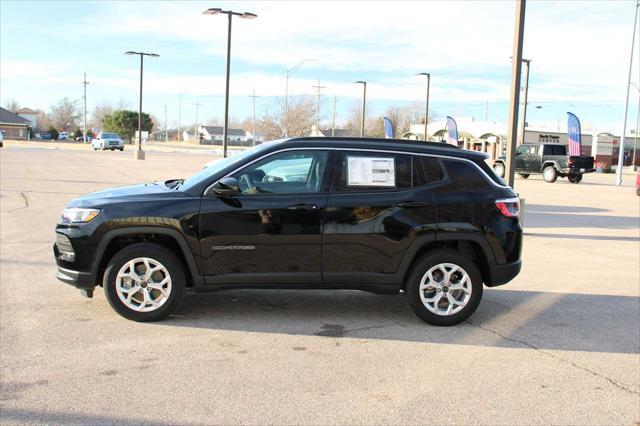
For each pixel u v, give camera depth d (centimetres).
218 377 435
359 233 554
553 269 882
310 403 396
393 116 10275
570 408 401
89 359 462
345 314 606
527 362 486
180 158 4641
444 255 567
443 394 418
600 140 6631
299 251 551
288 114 5666
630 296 721
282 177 560
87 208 541
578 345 533
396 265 562
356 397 408
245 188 553
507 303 673
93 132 12262
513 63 1131
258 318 581
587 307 664
